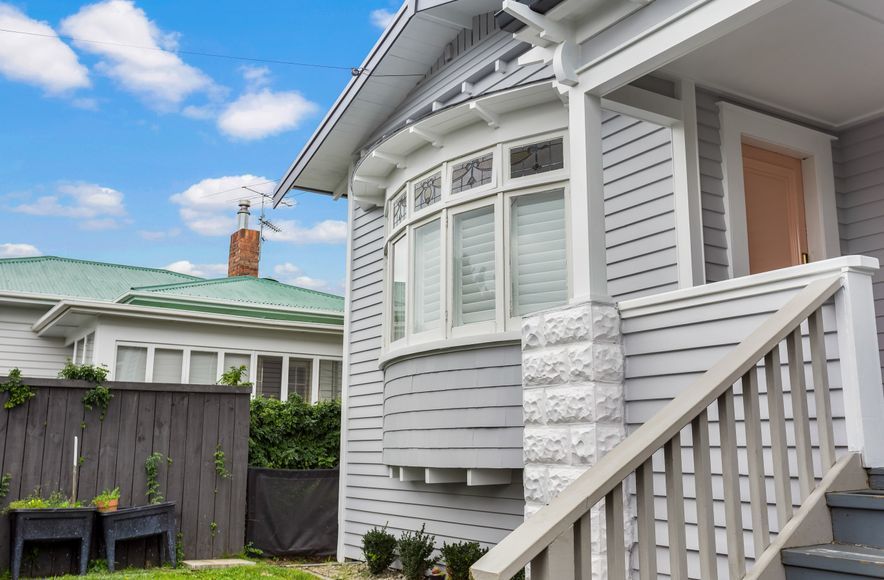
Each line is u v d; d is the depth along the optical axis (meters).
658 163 5.55
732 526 2.52
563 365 4.31
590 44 4.42
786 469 2.71
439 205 7.09
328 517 9.79
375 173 8.45
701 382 2.57
